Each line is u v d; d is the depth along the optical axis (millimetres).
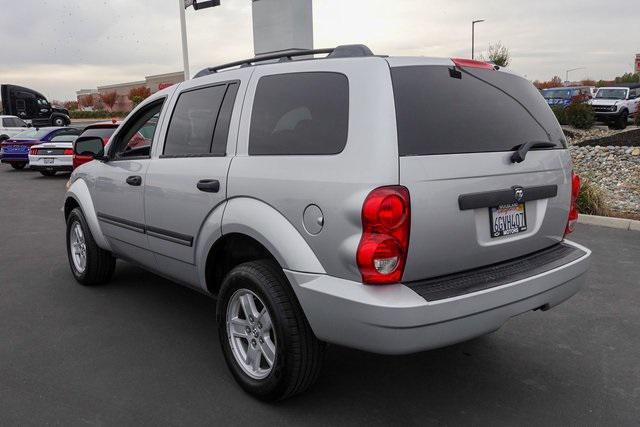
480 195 2914
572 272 3312
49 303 5012
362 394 3408
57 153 16047
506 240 3115
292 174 3004
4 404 3260
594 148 14016
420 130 2803
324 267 2840
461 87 3102
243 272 3236
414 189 2689
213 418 3131
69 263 5902
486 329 2873
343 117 2902
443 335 2709
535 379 3611
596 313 4742
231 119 3537
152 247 4227
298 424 3076
